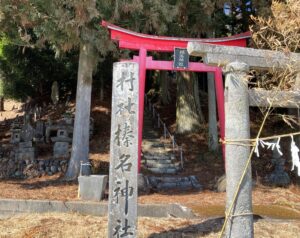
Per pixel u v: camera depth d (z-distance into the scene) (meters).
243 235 4.66
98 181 8.99
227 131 4.83
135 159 5.19
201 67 11.23
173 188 12.13
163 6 11.50
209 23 14.36
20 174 13.16
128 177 5.14
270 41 5.24
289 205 8.92
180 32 14.32
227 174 4.82
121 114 5.27
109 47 11.39
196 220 6.75
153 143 16.67
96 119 19.05
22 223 6.34
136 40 10.88
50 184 11.35
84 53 12.08
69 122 15.73
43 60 20.50
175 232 5.88
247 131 4.79
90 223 6.34
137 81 5.38
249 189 4.75
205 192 11.43
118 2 11.08
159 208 7.98
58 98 21.56
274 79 5.02
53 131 16.62
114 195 5.08
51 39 11.19
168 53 17.98
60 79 22.06
